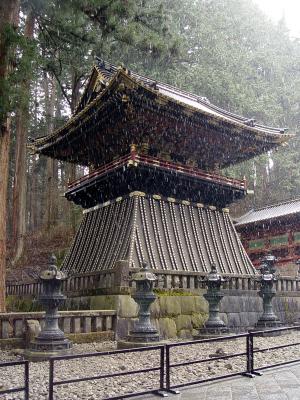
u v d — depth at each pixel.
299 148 48.28
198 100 27.09
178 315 16.31
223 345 13.91
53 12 19.48
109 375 6.90
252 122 23.25
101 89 21.00
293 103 48.44
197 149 22.97
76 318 13.73
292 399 6.83
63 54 28.48
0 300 14.80
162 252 19.28
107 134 21.61
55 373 9.67
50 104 38.94
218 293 15.52
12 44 15.06
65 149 23.77
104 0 18.17
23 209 30.03
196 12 39.44
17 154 29.55
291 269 32.88
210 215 22.62
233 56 41.34
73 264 21.55
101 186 21.45
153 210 20.19
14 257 29.11
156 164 19.81
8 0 15.79
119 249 18.91
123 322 14.70
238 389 7.59
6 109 14.30
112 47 25.75
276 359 11.02
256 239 36.09
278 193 50.22
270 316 17.34
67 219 39.28
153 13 24.53
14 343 12.18
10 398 7.53
